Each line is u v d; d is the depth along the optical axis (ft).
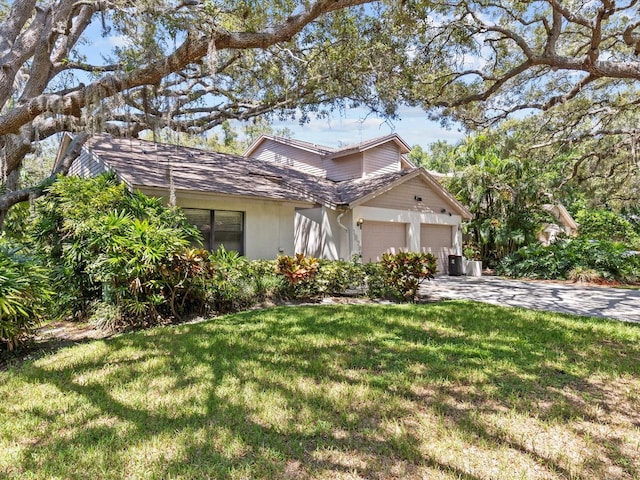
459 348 17.39
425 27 30.68
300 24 21.59
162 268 22.77
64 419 10.84
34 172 45.42
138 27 21.98
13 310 16.15
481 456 9.16
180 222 27.78
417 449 9.36
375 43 31.27
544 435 10.12
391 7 29.17
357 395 12.29
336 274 33.14
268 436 9.91
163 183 30.30
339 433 10.11
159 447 9.39
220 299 27.09
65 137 38.55
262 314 25.02
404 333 20.08
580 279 47.57
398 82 32.50
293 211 40.27
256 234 37.22
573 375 14.24
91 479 8.20
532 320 23.76
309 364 15.15
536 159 52.80
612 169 53.78
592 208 71.26
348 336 19.39
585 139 46.34
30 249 26.02
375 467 8.70
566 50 37.37
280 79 34.96
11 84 26.96
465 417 10.99
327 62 32.48
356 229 44.62
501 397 12.33
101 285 24.35
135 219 24.22
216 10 23.16
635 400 12.25
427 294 37.42
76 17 31.86
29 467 8.64
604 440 9.91
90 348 17.75
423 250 52.85
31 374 14.38
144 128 31.30
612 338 19.60
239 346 17.61
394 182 47.16
